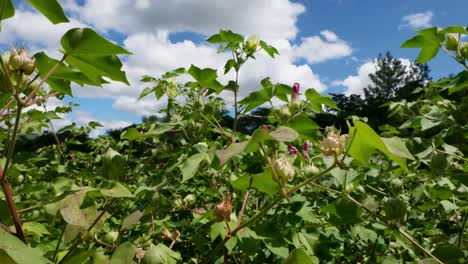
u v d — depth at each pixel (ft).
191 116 9.01
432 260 4.41
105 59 4.50
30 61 4.30
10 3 3.94
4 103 5.90
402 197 8.12
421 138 6.99
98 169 5.39
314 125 6.97
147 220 7.07
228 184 7.99
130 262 4.32
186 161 5.41
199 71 8.01
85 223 4.01
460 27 6.79
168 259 4.88
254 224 6.74
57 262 5.12
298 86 7.33
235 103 8.57
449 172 6.05
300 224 7.45
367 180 7.32
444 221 7.23
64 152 16.37
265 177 4.86
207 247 7.66
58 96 11.94
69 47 4.32
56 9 4.00
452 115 7.26
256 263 7.44
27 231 6.12
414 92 10.62
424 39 7.43
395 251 8.23
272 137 3.96
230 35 8.64
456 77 7.04
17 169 8.29
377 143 3.87
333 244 9.07
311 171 6.75
